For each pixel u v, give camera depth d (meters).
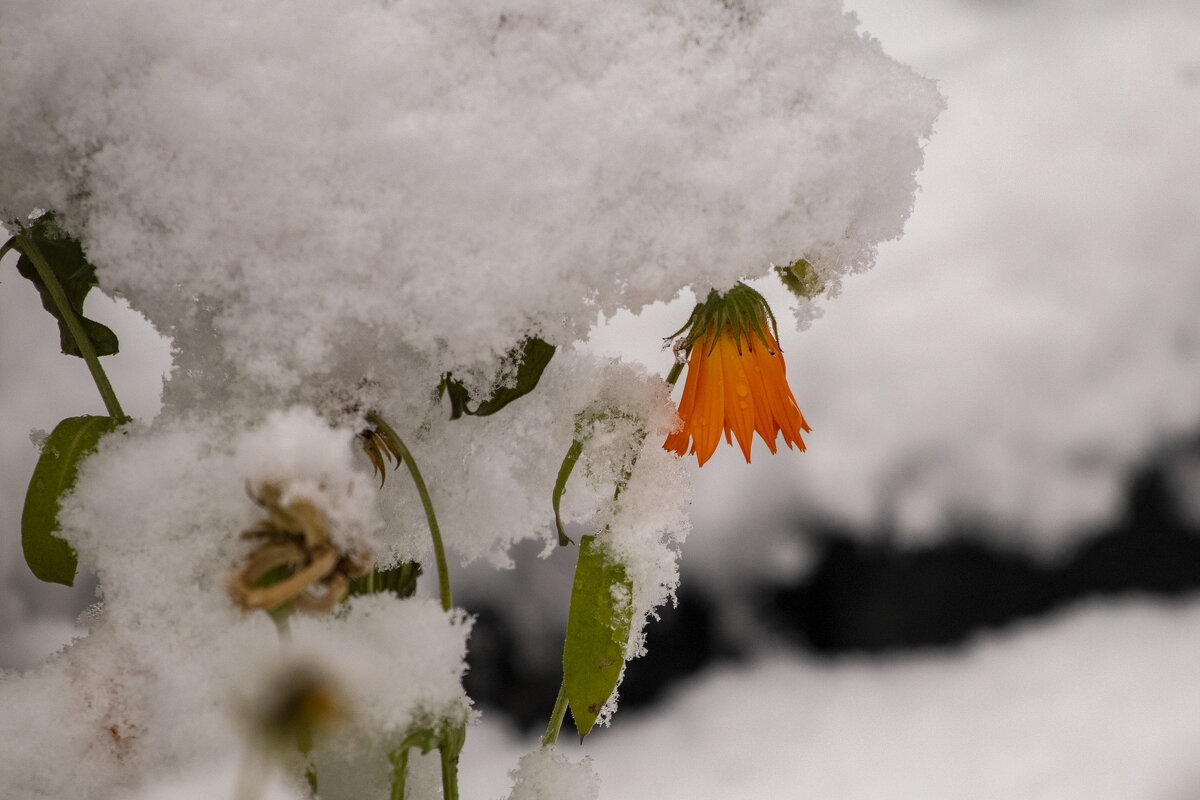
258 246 0.82
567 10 0.83
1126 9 1.96
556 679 1.62
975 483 1.82
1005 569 1.81
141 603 0.82
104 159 0.82
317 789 0.83
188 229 0.82
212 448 0.83
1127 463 1.84
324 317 0.82
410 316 0.82
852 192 0.84
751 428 0.87
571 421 0.87
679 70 0.83
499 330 0.82
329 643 0.81
